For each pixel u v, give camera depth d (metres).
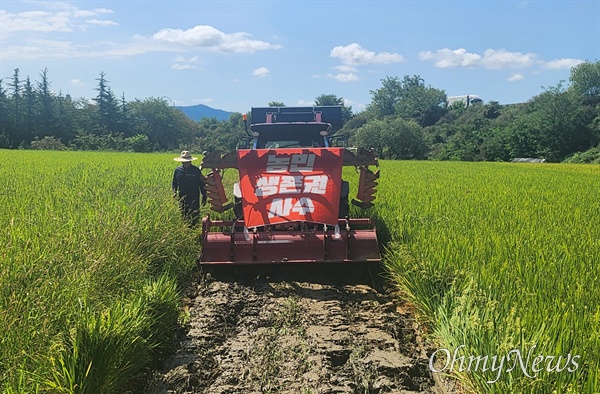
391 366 4.89
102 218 7.30
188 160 9.94
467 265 6.20
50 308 4.47
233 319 6.23
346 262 7.62
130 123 93.25
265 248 7.77
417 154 75.31
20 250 5.65
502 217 9.74
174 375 4.78
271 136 10.62
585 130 68.69
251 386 4.55
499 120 83.75
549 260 6.17
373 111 130.38
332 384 4.57
